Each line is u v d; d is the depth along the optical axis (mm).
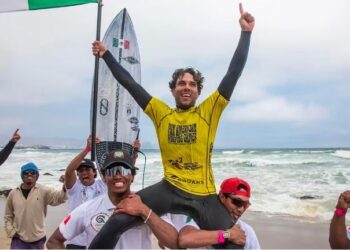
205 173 3398
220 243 3086
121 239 3240
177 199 3275
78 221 3369
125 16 6430
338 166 21688
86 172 5617
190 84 3561
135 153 5938
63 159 37062
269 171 21172
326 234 9086
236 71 3514
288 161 24609
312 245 8211
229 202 3387
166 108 3594
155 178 19141
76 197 5625
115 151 3395
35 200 5789
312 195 14164
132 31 6453
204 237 3057
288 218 10992
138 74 6352
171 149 3434
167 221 3279
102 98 6094
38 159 37625
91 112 5898
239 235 3123
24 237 5699
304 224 10188
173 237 3088
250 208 12461
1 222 10164
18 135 5688
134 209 3102
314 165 22469
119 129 6129
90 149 5727
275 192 15086
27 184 5801
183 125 3430
